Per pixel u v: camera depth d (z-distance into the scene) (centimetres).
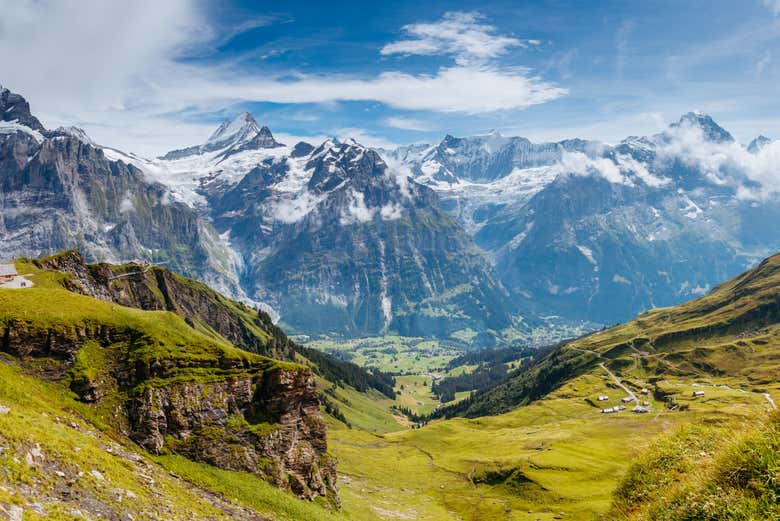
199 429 9044
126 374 8906
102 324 9231
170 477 7650
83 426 7394
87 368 8462
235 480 8725
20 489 4144
